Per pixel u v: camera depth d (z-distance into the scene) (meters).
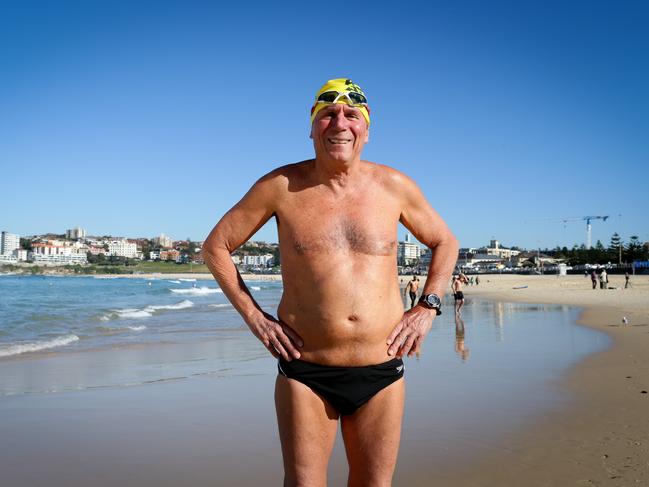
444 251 2.89
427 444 4.91
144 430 5.49
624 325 15.70
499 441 4.98
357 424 2.67
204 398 6.86
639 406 6.12
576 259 155.50
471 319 19.42
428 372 8.35
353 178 2.68
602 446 4.79
